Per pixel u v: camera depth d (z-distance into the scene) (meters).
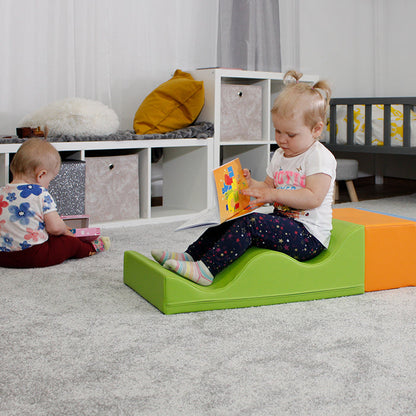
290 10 3.63
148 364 1.08
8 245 1.76
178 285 1.34
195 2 3.13
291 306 1.42
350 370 1.06
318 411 0.92
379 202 3.20
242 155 3.14
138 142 2.50
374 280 1.55
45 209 1.76
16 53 2.61
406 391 0.98
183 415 0.90
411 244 1.59
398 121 3.26
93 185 2.43
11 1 2.56
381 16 4.21
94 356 1.12
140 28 2.97
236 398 0.95
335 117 3.45
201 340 1.20
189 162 2.83
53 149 1.82
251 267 1.39
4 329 1.25
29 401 0.94
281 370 1.06
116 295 1.50
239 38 3.29
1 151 2.13
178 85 2.69
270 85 3.15
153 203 3.10
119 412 0.91
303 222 1.48
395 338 1.22
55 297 1.48
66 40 2.73
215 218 1.40
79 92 2.81
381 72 4.27
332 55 3.98
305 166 1.48
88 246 1.92
